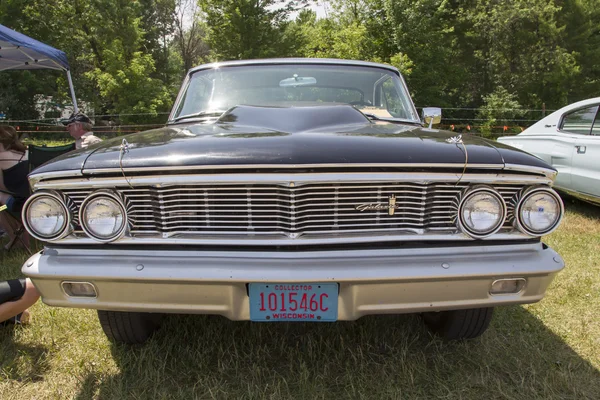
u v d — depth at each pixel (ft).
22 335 8.55
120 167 5.83
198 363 7.41
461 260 5.95
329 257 5.83
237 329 8.57
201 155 5.84
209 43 83.10
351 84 10.32
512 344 8.23
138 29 83.51
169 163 5.78
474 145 6.46
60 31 86.99
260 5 80.53
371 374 7.18
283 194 5.78
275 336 8.31
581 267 12.23
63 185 5.98
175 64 121.08
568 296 10.37
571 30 98.27
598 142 16.92
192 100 10.15
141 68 77.00
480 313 7.63
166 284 5.82
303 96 10.03
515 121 80.94
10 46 25.71
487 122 80.28
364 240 5.89
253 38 80.18
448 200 6.10
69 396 6.77
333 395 6.75
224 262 5.79
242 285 5.86
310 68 10.61
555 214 6.15
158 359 7.49
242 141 6.12
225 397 6.59
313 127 7.03
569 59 91.25
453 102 95.66
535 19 91.30
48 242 6.11
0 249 14.69
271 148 5.87
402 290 5.86
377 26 75.82
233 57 81.10
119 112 77.71
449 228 6.11
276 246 5.88
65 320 9.12
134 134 7.86
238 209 5.90
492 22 92.07
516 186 6.19
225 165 5.68
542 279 6.15
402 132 7.11
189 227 5.96
